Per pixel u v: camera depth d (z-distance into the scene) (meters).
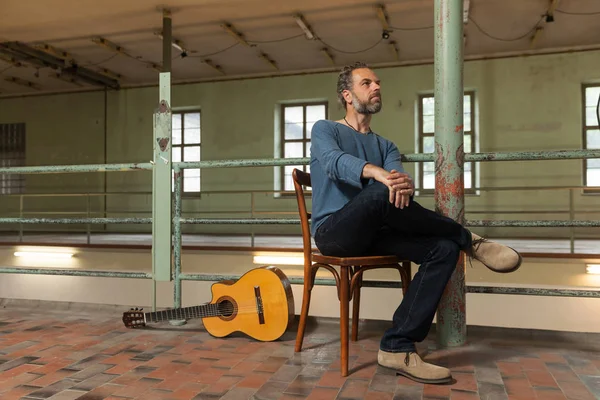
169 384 1.64
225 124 9.43
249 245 6.16
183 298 4.77
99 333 2.30
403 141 8.56
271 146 9.20
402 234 1.73
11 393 1.56
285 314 2.14
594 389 1.57
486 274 4.91
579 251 5.12
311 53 8.13
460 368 1.79
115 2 6.10
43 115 10.46
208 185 9.46
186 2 6.14
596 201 7.73
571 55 7.85
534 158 1.99
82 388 1.60
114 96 10.04
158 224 2.52
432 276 1.65
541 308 4.18
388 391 1.56
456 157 2.04
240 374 1.73
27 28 6.95
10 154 10.65
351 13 6.51
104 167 2.53
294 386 1.61
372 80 1.89
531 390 1.56
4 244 6.95
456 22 2.04
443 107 2.05
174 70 9.02
